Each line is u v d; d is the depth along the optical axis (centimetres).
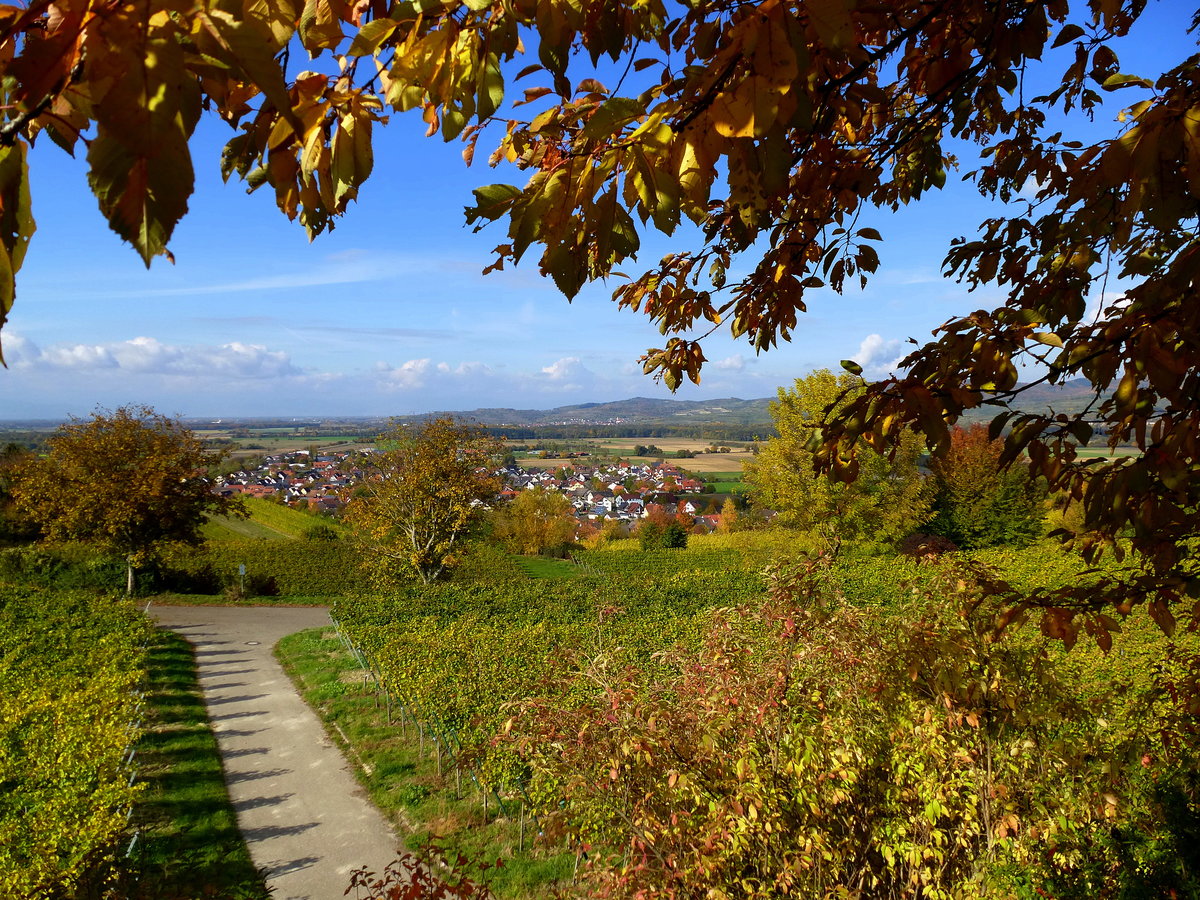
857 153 253
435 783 1096
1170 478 170
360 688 1590
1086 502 198
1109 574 238
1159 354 157
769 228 262
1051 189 281
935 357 195
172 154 65
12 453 3884
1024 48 192
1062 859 363
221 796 1056
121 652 1612
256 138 113
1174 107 135
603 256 121
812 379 2748
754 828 396
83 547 3130
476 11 113
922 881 417
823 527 490
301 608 2722
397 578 3200
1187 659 366
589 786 429
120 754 998
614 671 513
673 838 407
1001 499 3488
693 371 342
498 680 1330
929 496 2864
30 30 74
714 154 113
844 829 443
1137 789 383
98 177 64
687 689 498
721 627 507
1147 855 336
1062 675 491
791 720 462
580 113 128
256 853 907
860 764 434
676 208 114
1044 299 246
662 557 4562
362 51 104
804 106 109
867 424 188
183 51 70
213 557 3812
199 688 1597
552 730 454
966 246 286
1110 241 232
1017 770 414
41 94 69
